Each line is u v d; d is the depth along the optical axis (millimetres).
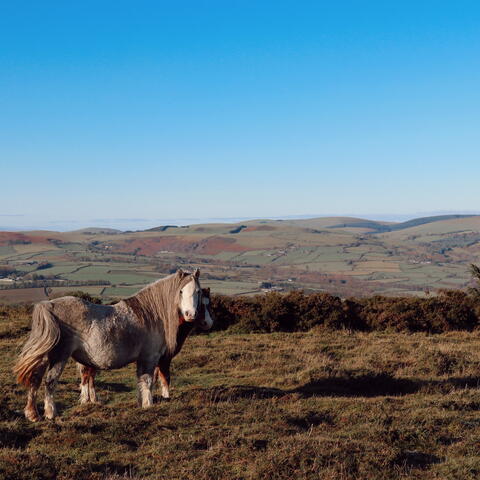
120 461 7953
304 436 8328
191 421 8820
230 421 8875
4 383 10453
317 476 7637
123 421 8672
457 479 7688
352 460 7902
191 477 7617
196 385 10859
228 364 12406
